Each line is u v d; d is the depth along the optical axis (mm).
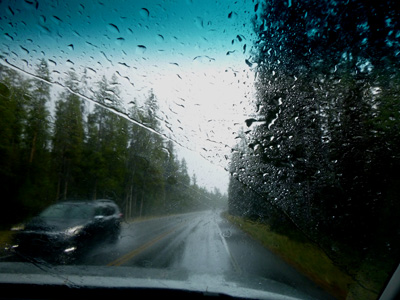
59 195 14742
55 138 16156
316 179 3504
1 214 7961
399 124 3018
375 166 3166
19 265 3230
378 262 2721
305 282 3775
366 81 3246
